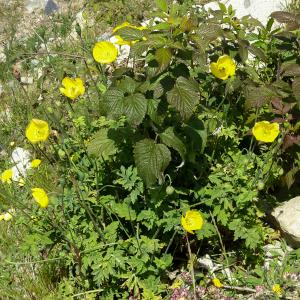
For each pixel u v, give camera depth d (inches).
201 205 30.0
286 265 29.0
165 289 28.6
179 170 29.9
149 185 26.0
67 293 28.7
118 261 27.2
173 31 27.1
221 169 29.9
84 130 33.8
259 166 30.6
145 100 25.8
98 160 31.0
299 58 32.3
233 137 31.0
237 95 33.8
